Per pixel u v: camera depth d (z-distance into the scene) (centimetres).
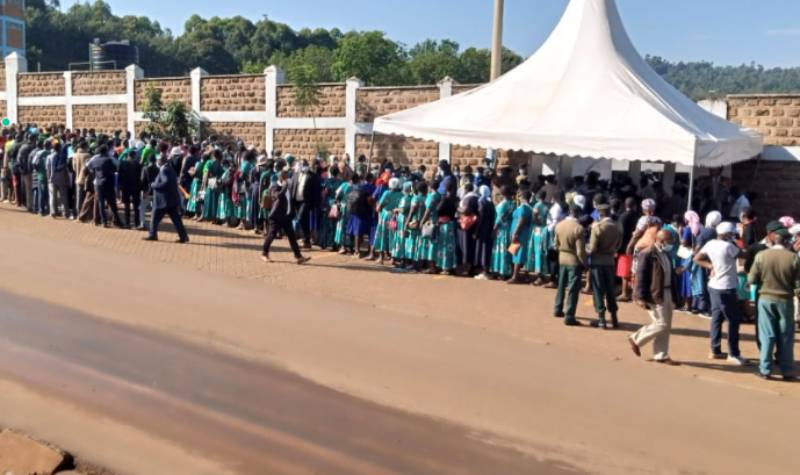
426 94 2062
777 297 875
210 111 2420
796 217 1670
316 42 9988
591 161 1967
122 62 3409
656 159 1238
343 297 1173
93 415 695
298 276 1305
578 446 664
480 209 1349
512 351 938
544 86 1486
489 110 1467
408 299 1180
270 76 2298
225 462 613
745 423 734
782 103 1670
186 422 686
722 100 1727
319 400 745
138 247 1463
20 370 795
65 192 1736
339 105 2198
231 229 1741
